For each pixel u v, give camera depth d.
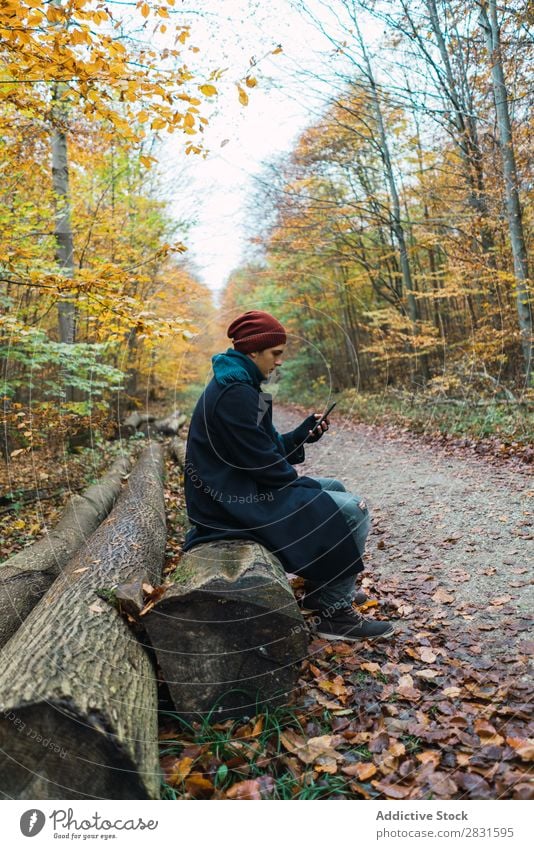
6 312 5.73
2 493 5.69
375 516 4.62
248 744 1.92
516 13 7.68
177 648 2.05
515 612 2.73
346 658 2.44
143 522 3.57
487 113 9.39
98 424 7.25
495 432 7.16
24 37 3.07
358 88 10.02
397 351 12.26
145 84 3.41
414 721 2.01
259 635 2.05
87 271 3.72
